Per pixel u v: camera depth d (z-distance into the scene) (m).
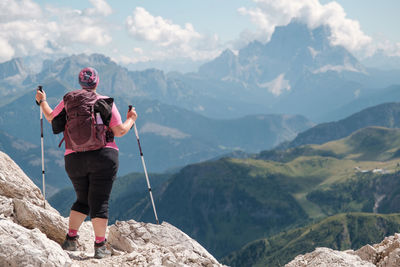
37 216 6.89
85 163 6.25
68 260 5.73
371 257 6.80
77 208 6.54
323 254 6.66
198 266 6.41
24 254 5.52
